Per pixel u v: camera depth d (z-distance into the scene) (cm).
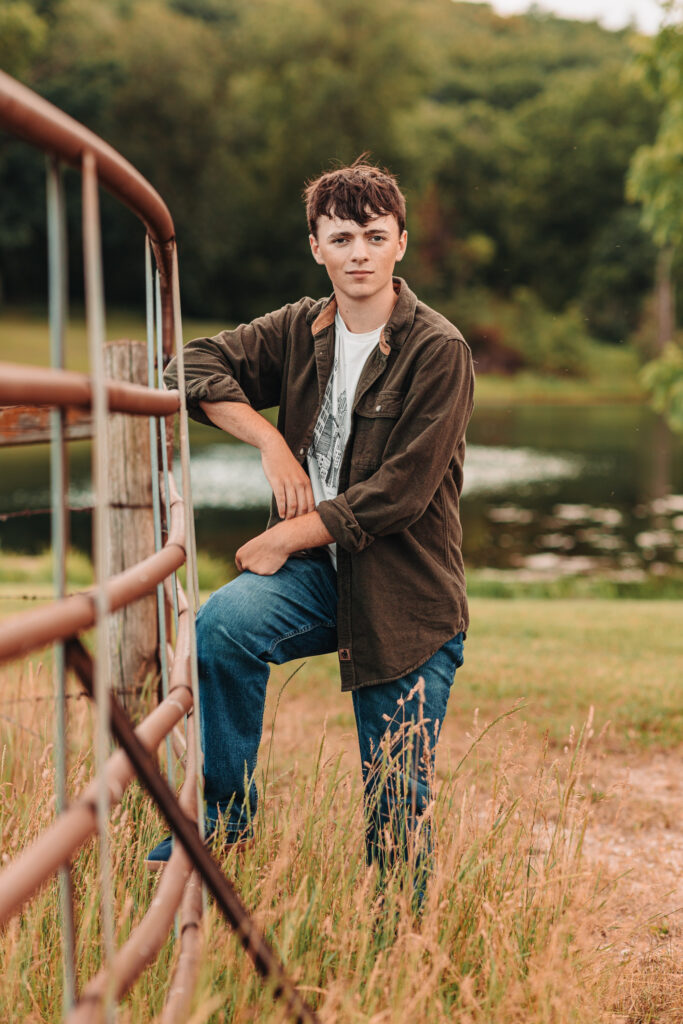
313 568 254
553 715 488
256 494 2164
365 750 256
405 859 240
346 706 505
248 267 6069
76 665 141
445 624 252
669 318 6281
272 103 5825
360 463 251
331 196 245
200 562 1147
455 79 8931
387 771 236
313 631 255
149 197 173
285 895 219
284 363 272
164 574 174
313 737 440
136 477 345
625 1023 235
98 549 132
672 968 259
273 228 6019
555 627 747
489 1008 202
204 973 174
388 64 5909
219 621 242
